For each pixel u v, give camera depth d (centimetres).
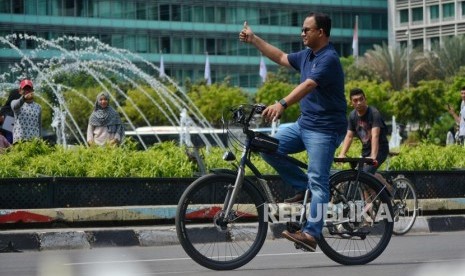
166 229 2019
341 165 2505
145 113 13062
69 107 11856
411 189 2273
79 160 2327
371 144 2133
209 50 16412
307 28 1437
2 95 5281
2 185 2097
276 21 17038
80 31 15100
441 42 16612
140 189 2191
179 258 1650
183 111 6284
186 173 2298
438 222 2295
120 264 1558
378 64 15125
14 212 2044
